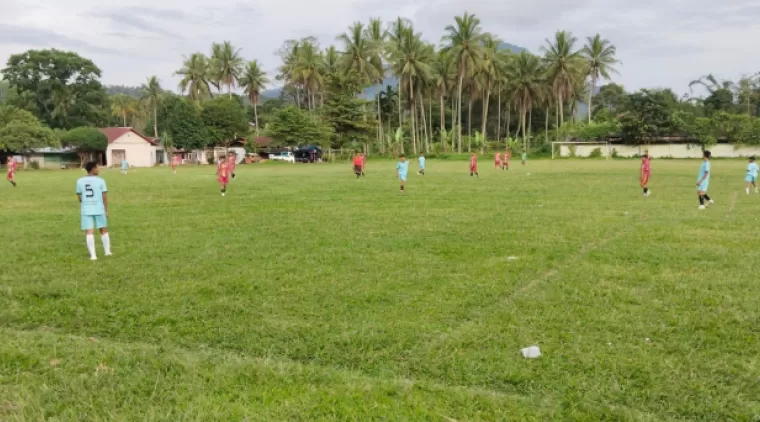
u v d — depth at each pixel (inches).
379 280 266.8
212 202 668.7
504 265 295.6
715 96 2955.2
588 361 164.4
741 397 142.4
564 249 340.2
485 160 2432.3
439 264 301.9
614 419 132.0
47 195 814.5
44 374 158.1
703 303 221.3
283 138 2497.5
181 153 2851.9
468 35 2402.8
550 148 2650.1
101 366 163.5
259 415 132.3
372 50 2551.7
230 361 167.3
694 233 396.5
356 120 2684.5
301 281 266.8
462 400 140.5
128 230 443.8
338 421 130.4
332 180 1092.5
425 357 171.2
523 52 2679.6
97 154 2529.5
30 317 216.7
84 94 2891.2
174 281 271.3
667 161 2080.5
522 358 169.0
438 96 2807.6
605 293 237.6
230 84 2955.2
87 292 251.3
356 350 177.2
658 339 182.7
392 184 954.1
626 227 429.7
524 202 628.7
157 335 195.2
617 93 3772.1
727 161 2044.8
